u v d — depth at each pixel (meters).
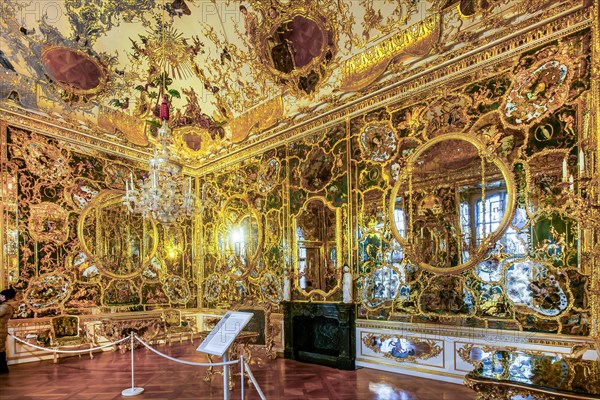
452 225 6.22
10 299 7.45
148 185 7.03
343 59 7.56
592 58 5.00
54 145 8.94
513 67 5.80
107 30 7.99
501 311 5.60
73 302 8.87
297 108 8.84
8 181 8.13
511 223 5.59
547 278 5.21
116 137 10.01
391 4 6.41
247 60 8.55
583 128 5.04
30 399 5.58
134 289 10.03
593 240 4.81
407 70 6.96
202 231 11.50
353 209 7.68
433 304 6.34
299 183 8.84
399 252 6.86
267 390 5.89
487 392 3.53
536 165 5.44
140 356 8.53
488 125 5.99
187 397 5.64
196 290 11.41
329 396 5.52
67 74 8.38
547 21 5.43
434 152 6.57
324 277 7.98
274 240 9.25
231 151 10.62
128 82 9.17
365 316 7.25
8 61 7.77
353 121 7.90
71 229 9.03
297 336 8.32
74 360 8.16
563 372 3.65
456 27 6.12
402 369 6.62
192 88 9.84
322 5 6.95
